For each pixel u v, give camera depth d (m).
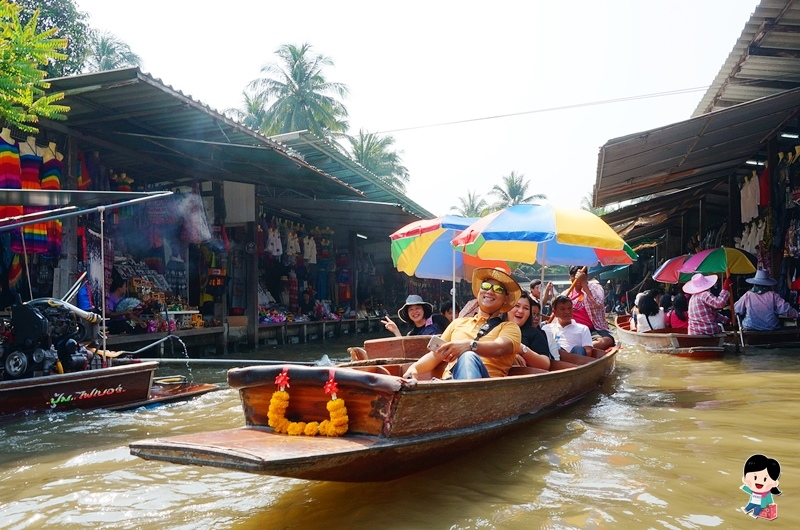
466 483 3.74
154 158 10.94
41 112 7.33
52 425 5.70
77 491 3.80
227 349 13.04
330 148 15.17
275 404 3.51
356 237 21.14
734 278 14.70
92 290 9.27
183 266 12.27
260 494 3.69
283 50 32.16
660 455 4.29
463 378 4.22
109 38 28.02
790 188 11.24
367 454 3.18
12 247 8.01
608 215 16.91
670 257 24.23
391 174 37.38
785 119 11.06
